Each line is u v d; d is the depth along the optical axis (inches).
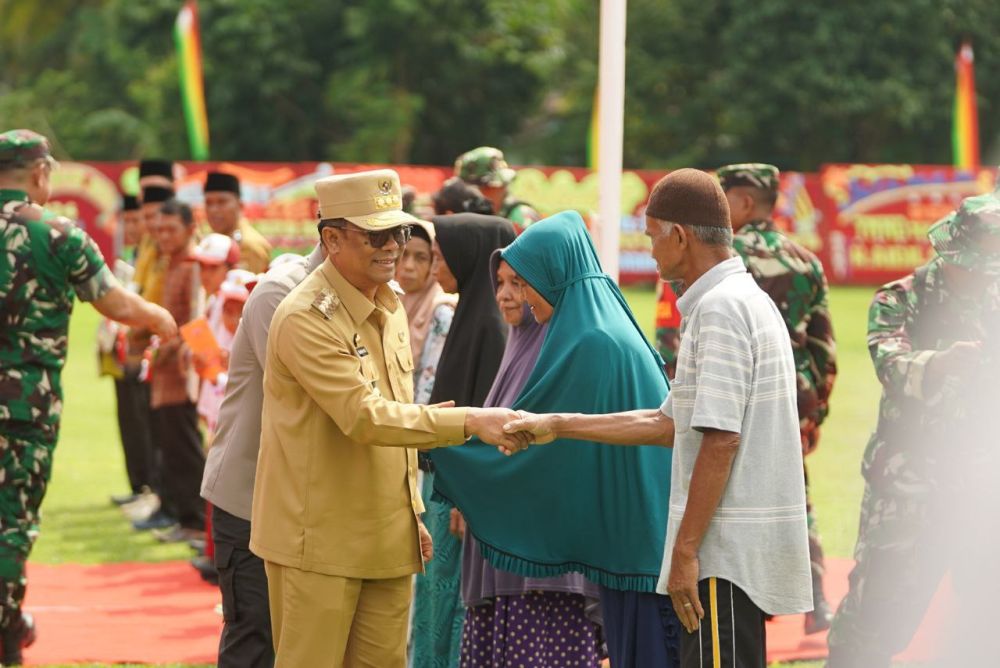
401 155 1704.0
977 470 235.0
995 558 233.5
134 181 1125.1
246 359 246.4
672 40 1716.3
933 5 1601.9
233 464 246.1
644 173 1241.4
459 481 237.5
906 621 247.1
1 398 283.1
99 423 682.8
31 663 301.9
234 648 244.8
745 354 193.0
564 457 229.6
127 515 486.6
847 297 1200.2
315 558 210.4
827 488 507.5
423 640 274.2
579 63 1763.0
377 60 1678.2
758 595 193.8
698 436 197.6
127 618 346.0
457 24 1688.0
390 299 223.1
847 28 1610.5
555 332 233.6
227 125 1683.1
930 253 1299.2
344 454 211.9
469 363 267.6
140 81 1731.1
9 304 284.0
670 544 199.9
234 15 1641.2
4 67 1955.0
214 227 403.9
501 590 241.3
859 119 1652.3
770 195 319.0
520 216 396.8
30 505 289.3
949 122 1642.5
